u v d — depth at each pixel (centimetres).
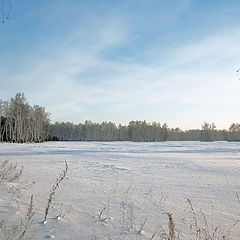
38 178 772
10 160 1491
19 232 306
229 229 373
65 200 496
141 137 10612
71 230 327
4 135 5706
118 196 568
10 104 5797
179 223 389
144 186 736
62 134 10356
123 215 408
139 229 346
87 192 596
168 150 3294
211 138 11550
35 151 2569
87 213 412
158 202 525
